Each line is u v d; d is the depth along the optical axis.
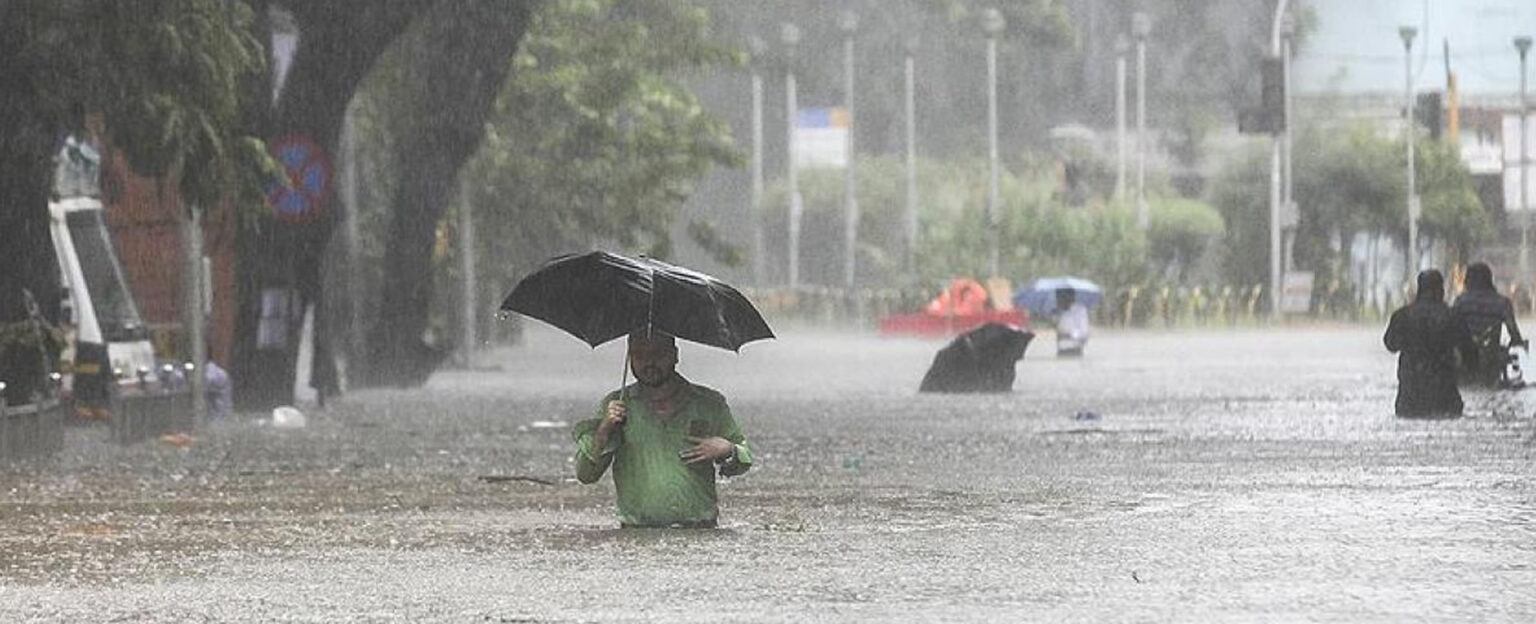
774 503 33.16
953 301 168.25
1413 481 36.66
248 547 27.28
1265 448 45.25
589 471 28.66
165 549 27.11
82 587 23.39
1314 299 190.62
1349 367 94.06
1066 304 111.06
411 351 84.62
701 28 109.56
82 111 51.41
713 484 28.94
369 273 100.31
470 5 79.69
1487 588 22.70
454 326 109.69
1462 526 28.95
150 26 50.28
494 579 23.80
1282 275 189.75
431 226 83.44
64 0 49.94
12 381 51.31
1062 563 24.98
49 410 48.09
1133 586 22.98
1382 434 49.53
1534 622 20.36
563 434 53.94
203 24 50.69
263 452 47.62
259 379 66.12
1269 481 36.84
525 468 41.91
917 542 27.19
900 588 22.89
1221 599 21.95
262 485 38.19
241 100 54.47
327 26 63.69
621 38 105.88
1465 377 66.56
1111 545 26.81
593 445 28.56
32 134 51.06
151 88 50.56
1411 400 55.97
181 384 57.59
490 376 97.31
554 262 27.80
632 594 22.52
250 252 65.94
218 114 51.31
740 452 28.66
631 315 27.67
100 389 58.53
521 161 105.50
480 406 69.25
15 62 50.25
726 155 108.56
